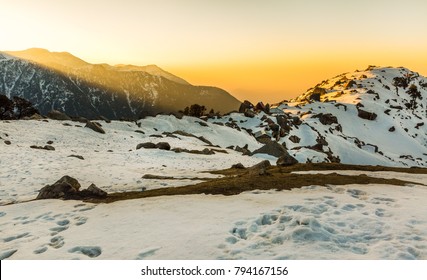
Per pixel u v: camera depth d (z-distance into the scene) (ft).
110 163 116.98
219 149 219.20
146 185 76.84
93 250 33.96
